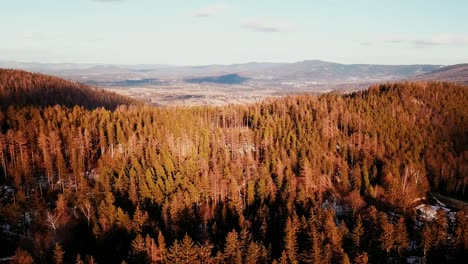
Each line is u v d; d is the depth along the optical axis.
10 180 99.12
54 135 106.44
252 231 79.50
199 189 95.75
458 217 76.69
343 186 102.81
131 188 89.94
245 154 124.12
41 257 65.94
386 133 133.62
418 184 103.88
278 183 99.62
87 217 82.31
